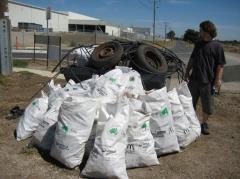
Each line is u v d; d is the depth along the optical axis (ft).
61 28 173.99
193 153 10.90
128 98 9.87
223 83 28.86
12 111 13.79
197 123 11.65
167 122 9.95
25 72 24.36
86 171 8.57
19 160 9.52
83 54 14.78
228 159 10.71
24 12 142.10
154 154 9.48
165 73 13.21
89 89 11.02
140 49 13.60
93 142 9.16
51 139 9.93
